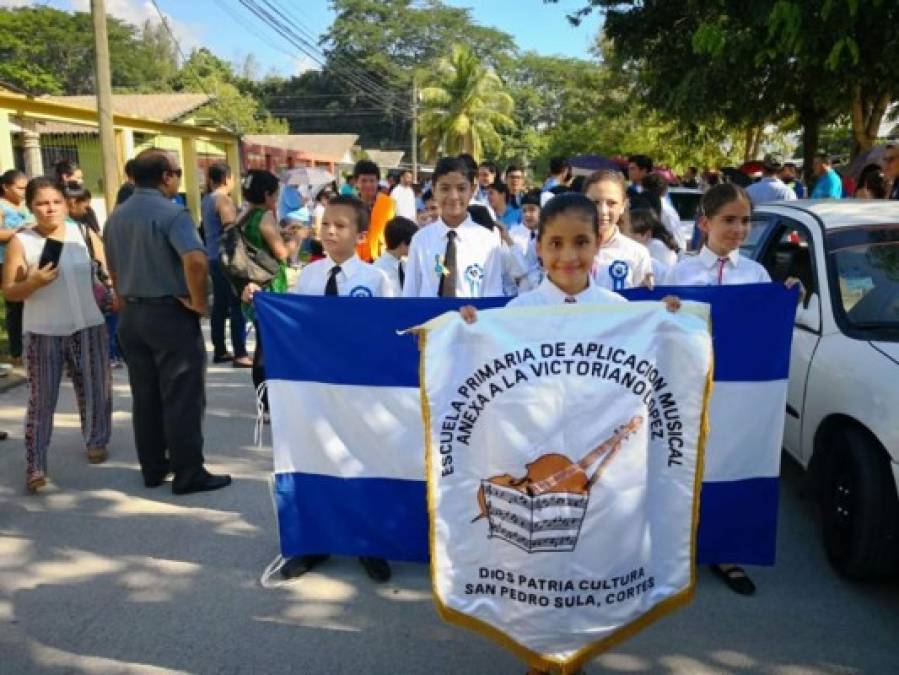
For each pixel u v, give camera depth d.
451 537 2.19
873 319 3.63
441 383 2.15
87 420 4.91
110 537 3.91
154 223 4.17
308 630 3.07
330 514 3.34
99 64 11.91
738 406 3.12
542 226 2.46
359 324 3.16
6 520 4.11
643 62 17.92
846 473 3.31
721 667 2.80
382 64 72.75
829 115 15.27
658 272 4.02
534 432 2.10
